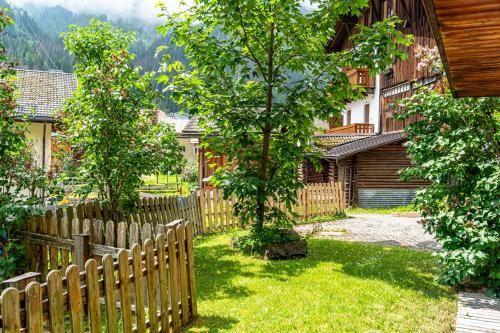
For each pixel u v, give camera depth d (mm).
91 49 7598
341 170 19000
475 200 5797
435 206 6293
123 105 7422
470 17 2639
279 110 7453
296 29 7477
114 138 7383
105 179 7523
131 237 4770
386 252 8516
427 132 6547
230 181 8008
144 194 26672
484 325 4648
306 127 7633
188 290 4762
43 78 19797
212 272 6879
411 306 5289
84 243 4984
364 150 17703
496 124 6234
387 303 5379
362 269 7082
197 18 7723
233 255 8156
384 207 18953
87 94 7328
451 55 3373
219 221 11727
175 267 4465
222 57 8016
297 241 8125
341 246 9180
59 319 2955
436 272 6914
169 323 4340
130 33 7996
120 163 7441
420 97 6629
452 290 5957
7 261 5188
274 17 7312
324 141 23000
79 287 3146
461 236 5781
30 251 5520
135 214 8367
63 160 8148
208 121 8406
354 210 17844
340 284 6211
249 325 4625
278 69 8086
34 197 6281
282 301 5438
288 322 4715
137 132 7820
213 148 8383
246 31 7871
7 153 6410
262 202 8023
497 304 5352
